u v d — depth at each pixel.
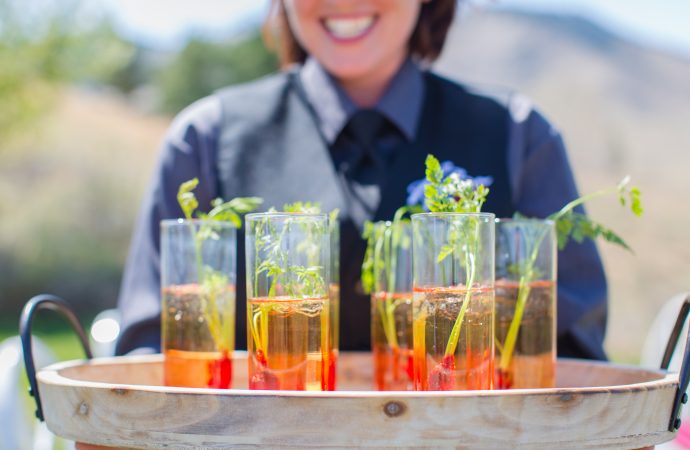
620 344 8.14
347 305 1.68
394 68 1.78
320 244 1.04
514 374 1.15
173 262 1.21
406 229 1.25
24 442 2.07
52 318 11.32
